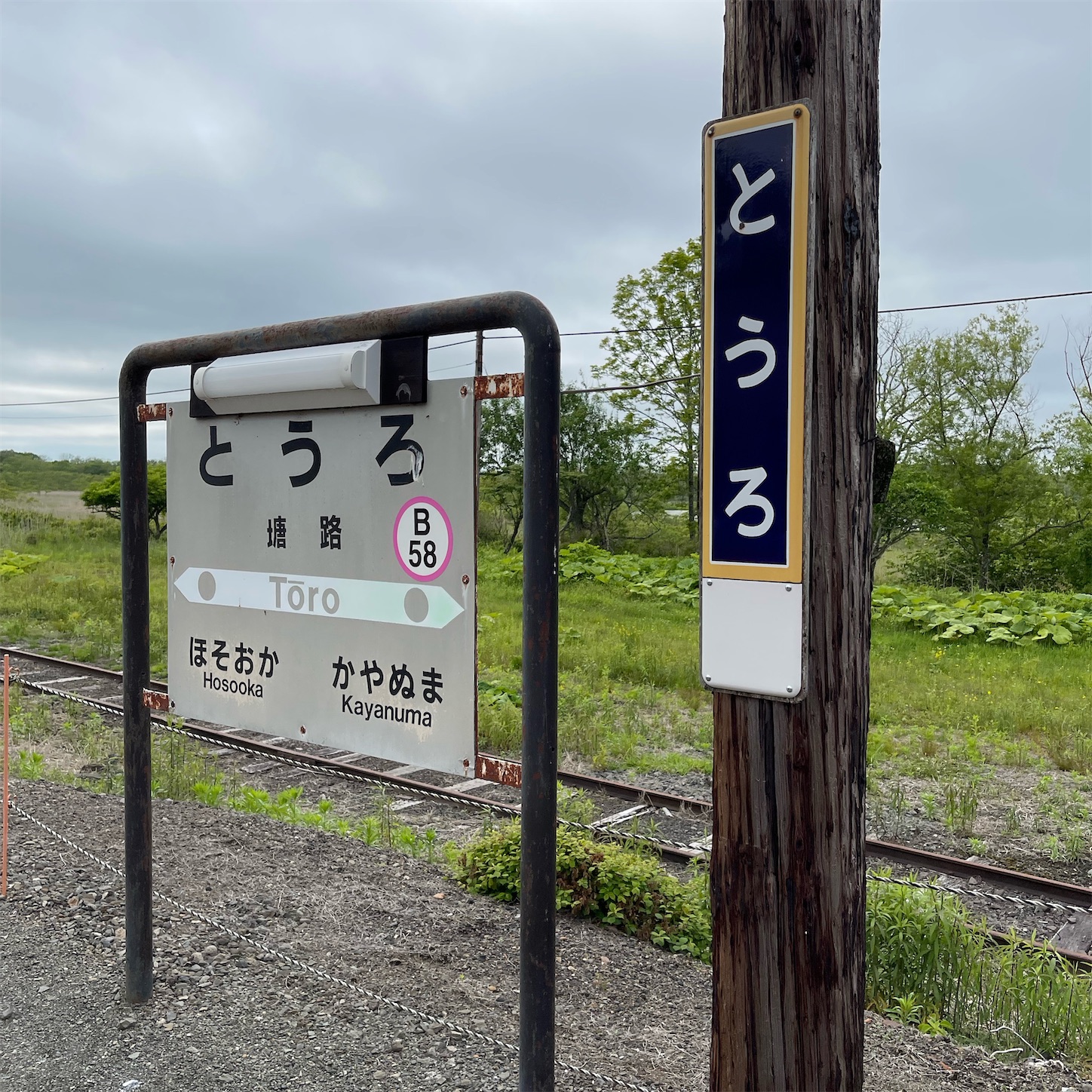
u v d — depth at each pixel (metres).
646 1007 3.73
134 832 3.24
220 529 3.15
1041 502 23.92
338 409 2.76
